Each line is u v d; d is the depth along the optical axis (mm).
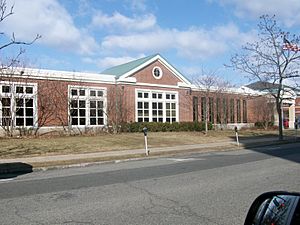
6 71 27172
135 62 37750
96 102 32469
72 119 30906
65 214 6895
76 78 31109
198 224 6176
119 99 33469
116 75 34750
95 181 10633
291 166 13516
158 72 37312
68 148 20547
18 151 18984
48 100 29469
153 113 36562
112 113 33000
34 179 11398
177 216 6691
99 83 32719
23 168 13477
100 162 15609
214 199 8062
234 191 8914
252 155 17984
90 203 7773
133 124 33250
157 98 37000
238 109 47031
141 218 6570
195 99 41312
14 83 27594
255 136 32781
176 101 38812
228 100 45062
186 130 37312
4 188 9797
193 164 14477
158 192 8875
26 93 28391
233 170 12555
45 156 17484
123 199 8141
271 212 2529
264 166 13578
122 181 10547
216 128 42500
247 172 12047
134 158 16969
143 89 35688
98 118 32562
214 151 20672
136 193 8781
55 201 8000
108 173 12328
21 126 28016
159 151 19703
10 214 6945
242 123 47250
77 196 8508
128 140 25203
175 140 26422
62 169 14031
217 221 6352
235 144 24500
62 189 9422
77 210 7188
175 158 17250
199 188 9328
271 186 9523
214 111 43219
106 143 23219
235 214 6797
